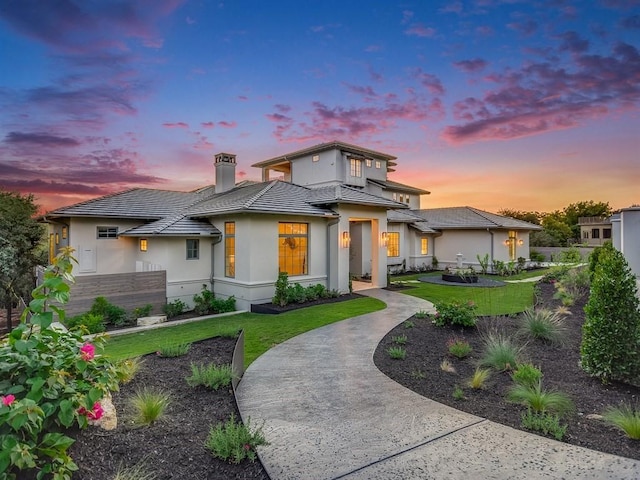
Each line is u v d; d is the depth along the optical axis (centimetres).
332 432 390
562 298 1086
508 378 548
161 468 304
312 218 1352
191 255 1320
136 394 441
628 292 512
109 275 1125
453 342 707
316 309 1139
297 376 572
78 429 324
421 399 479
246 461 327
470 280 1781
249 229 1187
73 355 309
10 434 246
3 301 1680
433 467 324
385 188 2473
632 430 363
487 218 2441
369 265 1978
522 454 343
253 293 1194
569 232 4191
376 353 686
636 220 957
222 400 444
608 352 507
